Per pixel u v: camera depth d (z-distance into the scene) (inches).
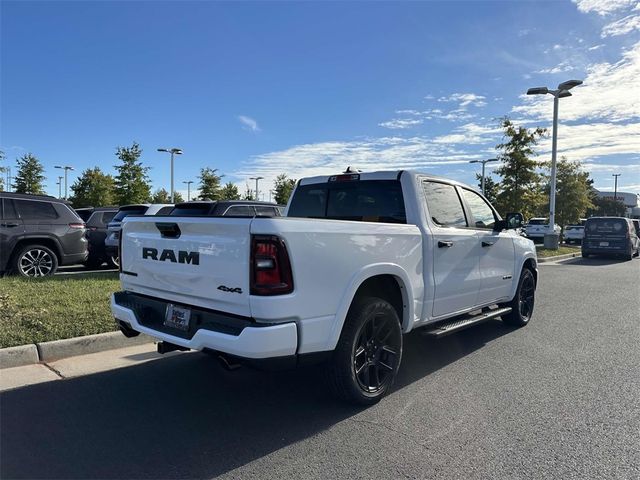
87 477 121.1
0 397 170.4
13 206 374.6
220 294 142.2
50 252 388.5
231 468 126.0
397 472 124.0
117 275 387.5
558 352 232.1
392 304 181.3
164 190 2363.4
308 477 121.7
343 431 147.0
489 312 244.8
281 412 160.6
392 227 172.6
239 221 137.2
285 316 135.1
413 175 199.3
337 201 217.5
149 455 132.2
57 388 179.3
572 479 121.0
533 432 146.6
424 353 229.9
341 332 153.6
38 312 241.8
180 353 223.1
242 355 132.2
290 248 136.0
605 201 2940.5
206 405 165.9
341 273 149.6
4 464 126.4
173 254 157.6
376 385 167.3
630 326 288.4
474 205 241.1
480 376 197.0
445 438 142.6
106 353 220.5
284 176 1749.5
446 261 201.5
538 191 904.3
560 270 631.2
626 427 150.5
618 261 800.3
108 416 156.5
